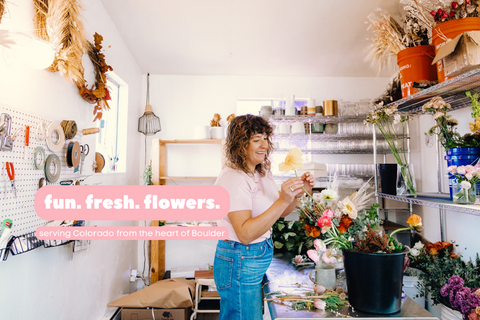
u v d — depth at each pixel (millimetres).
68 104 1843
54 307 1657
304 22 2498
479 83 1484
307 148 3381
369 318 1062
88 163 2152
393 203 3127
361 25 2545
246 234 1089
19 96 1350
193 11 2367
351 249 1154
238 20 2490
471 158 1474
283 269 1753
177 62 3336
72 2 1612
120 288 2861
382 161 3527
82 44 1790
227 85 3695
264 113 3168
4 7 1216
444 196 1887
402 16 2256
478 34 1236
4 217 1231
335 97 3688
